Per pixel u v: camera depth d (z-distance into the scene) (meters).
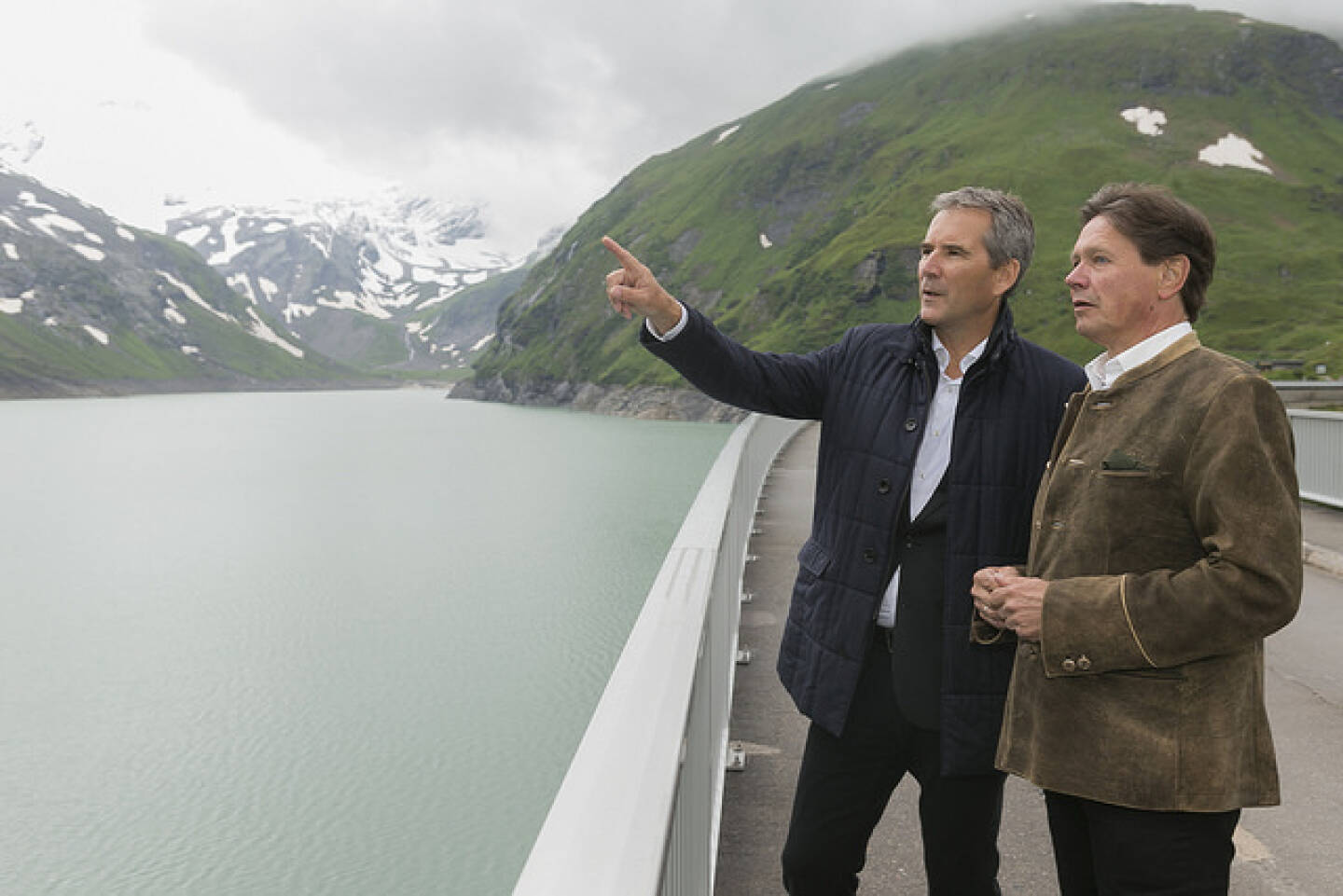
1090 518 1.85
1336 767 4.65
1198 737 1.73
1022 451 2.32
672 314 2.42
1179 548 1.78
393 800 29.25
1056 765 1.83
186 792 31.06
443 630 43.84
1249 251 120.25
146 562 61.12
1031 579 1.87
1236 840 3.95
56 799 30.80
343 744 33.19
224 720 35.88
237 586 54.16
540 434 137.50
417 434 146.62
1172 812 1.74
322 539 66.19
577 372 190.62
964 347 2.40
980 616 2.22
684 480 82.50
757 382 2.54
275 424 176.62
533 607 47.00
